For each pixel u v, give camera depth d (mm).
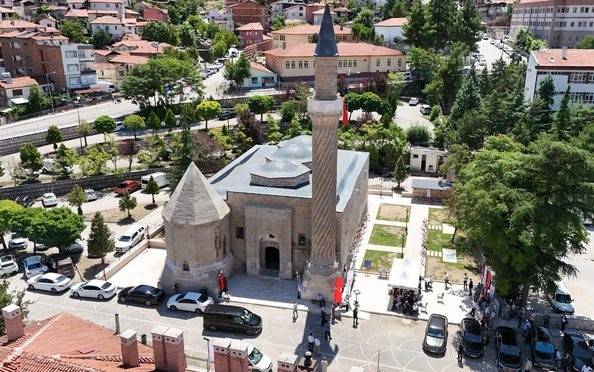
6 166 84875
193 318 44531
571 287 50656
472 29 135750
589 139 70438
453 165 70125
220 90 120625
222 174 56156
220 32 170750
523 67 107188
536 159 42000
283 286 49281
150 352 25406
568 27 143625
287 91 111562
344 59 121688
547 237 39656
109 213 71812
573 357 37656
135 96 106125
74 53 122875
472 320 41562
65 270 53125
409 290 45781
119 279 51094
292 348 40219
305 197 48156
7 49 126188
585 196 41812
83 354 22594
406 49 143500
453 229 63312
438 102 114250
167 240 48188
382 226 64250
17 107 108688
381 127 86062
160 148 89562
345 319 44156
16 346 22609
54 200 74500
